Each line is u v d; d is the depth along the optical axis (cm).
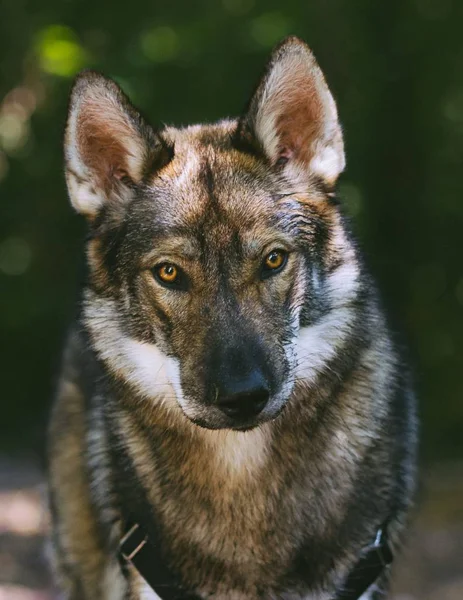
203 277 616
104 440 687
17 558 1173
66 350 829
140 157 661
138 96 2148
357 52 2230
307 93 661
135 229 646
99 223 672
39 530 1298
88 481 737
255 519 638
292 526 638
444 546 1259
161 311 630
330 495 640
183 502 644
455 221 2367
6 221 2498
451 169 2358
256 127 658
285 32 2209
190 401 605
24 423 2488
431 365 2280
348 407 646
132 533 659
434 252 2384
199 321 612
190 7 2308
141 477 656
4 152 2458
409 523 730
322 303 643
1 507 1458
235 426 598
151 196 651
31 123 2384
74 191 668
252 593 647
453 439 2209
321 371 641
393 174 2341
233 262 616
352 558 645
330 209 662
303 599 649
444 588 1096
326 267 649
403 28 2245
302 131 668
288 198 645
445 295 2383
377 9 2239
